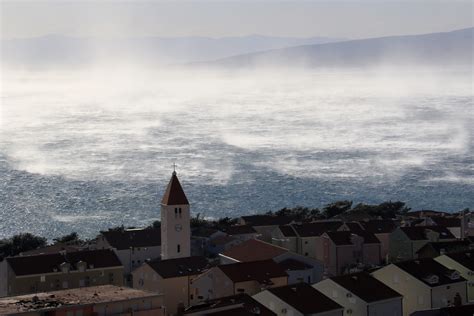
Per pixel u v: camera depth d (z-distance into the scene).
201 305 166.25
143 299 154.75
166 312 177.38
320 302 170.62
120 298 153.25
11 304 148.38
